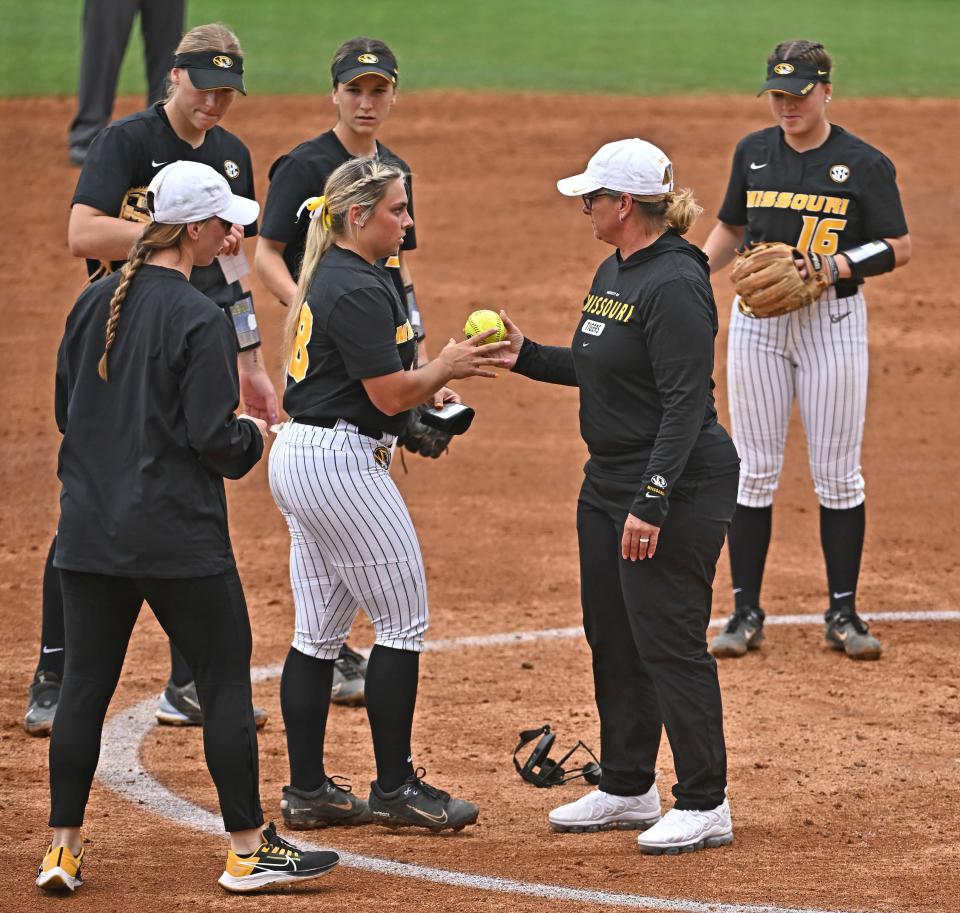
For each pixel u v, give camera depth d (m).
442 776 22.14
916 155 77.25
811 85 26.03
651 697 19.81
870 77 97.62
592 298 19.34
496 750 23.25
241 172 23.59
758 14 125.12
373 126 23.84
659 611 18.70
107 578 17.22
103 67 70.25
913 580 32.03
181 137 22.70
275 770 22.53
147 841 19.34
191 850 19.00
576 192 18.70
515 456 41.25
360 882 17.78
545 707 25.08
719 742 19.08
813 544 34.44
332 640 20.17
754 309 26.03
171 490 16.86
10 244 60.66
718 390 46.56
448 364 18.95
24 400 44.81
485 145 77.88
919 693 25.69
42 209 65.12
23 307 53.47
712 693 19.03
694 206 18.78
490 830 20.02
